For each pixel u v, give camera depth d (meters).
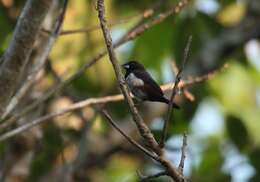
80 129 12.84
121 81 6.56
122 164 14.49
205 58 13.18
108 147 13.19
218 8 13.33
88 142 11.54
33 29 8.44
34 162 12.72
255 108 14.03
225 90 13.92
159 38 12.61
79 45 12.53
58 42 12.45
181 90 9.99
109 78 12.77
